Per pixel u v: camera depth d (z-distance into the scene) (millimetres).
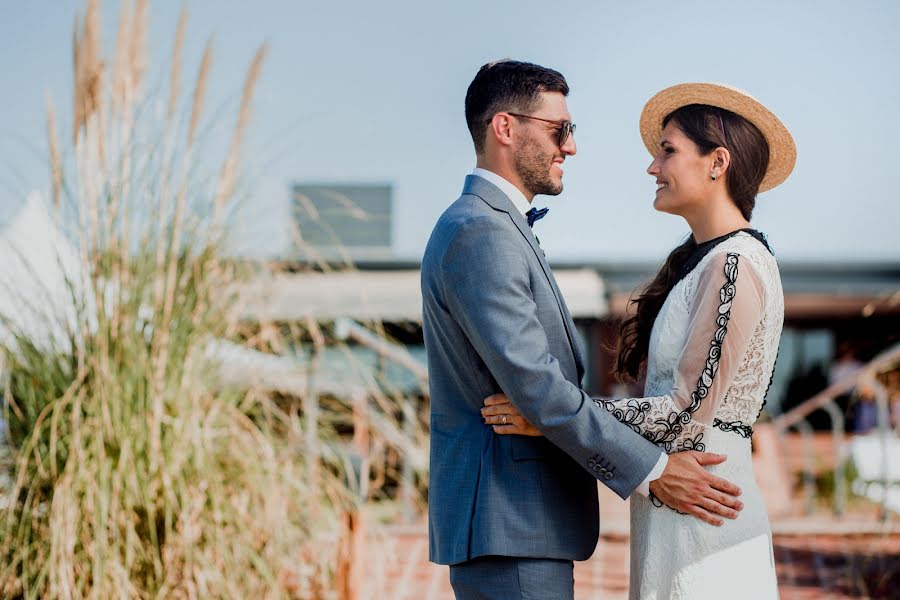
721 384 2238
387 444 4195
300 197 3748
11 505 3090
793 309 11727
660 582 2291
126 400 3158
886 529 5660
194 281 3383
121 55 3463
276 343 3646
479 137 2461
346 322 3693
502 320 2188
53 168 3363
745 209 2438
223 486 3221
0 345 3242
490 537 2207
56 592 2861
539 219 2506
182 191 3404
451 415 2395
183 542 3061
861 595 4344
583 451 2193
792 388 12555
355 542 3428
